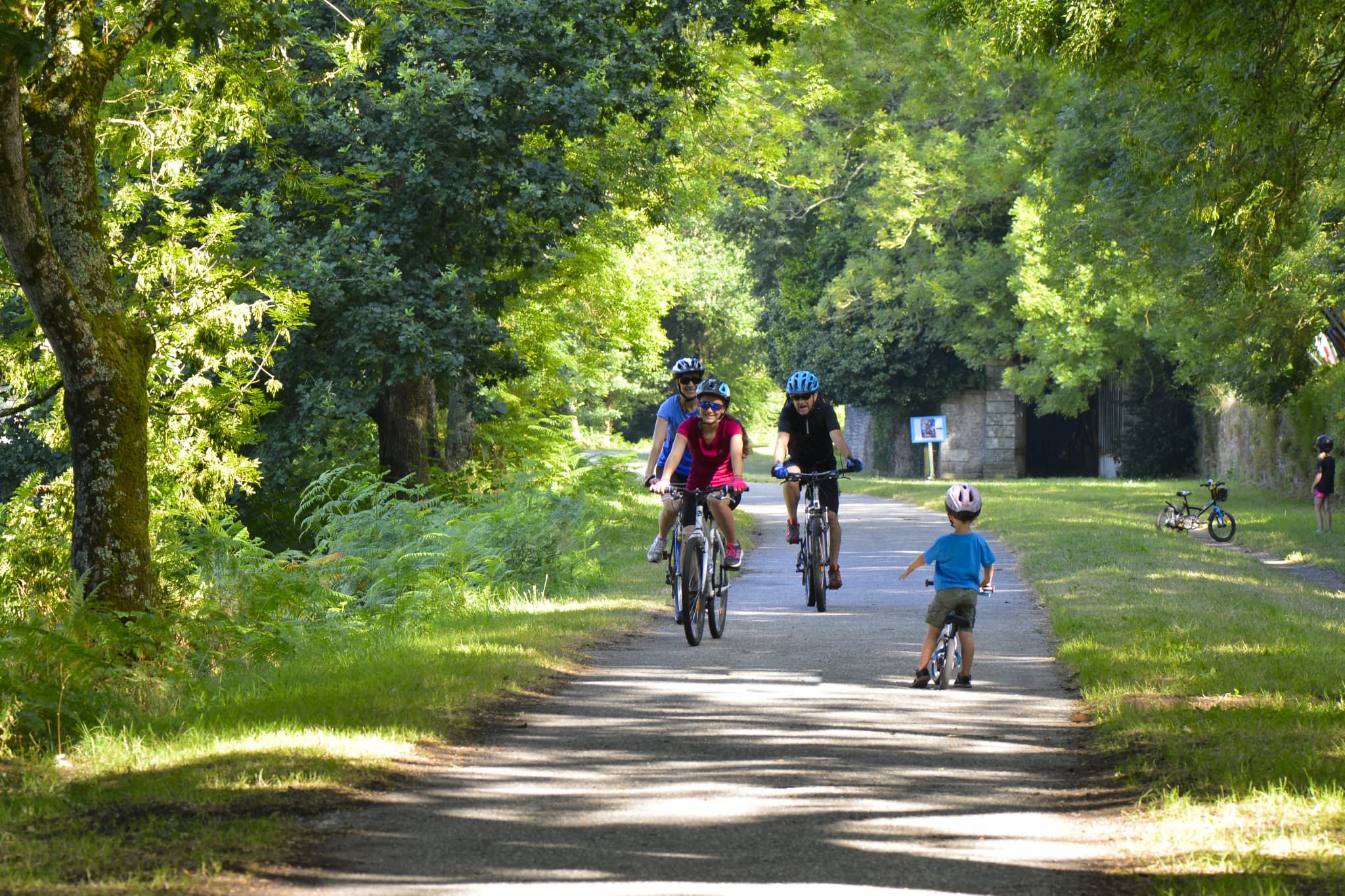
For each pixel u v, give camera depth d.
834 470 34.59
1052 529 58.94
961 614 23.64
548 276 53.69
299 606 29.67
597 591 39.31
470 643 26.98
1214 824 14.13
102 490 26.20
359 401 45.91
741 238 154.88
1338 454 86.69
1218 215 35.47
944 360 138.38
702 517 29.28
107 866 12.71
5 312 37.00
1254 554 61.91
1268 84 31.95
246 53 33.34
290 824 14.41
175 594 29.41
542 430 67.69
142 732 18.97
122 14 30.31
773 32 56.53
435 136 46.16
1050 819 15.04
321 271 43.16
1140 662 24.62
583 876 12.80
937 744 19.02
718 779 16.84
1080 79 71.12
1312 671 23.30
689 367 29.70
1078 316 115.31
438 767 17.39
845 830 14.51
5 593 31.31
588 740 19.19
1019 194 119.94
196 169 45.03
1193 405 132.25
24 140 26.30
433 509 41.09
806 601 36.53
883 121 91.25
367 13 46.66
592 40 48.84
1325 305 70.38
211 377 39.78
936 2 38.38
